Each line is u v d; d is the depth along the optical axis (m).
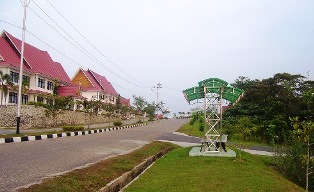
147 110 68.00
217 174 9.02
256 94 32.75
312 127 9.98
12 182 6.30
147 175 9.16
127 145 16.09
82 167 8.41
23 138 15.67
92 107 34.50
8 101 31.48
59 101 28.17
